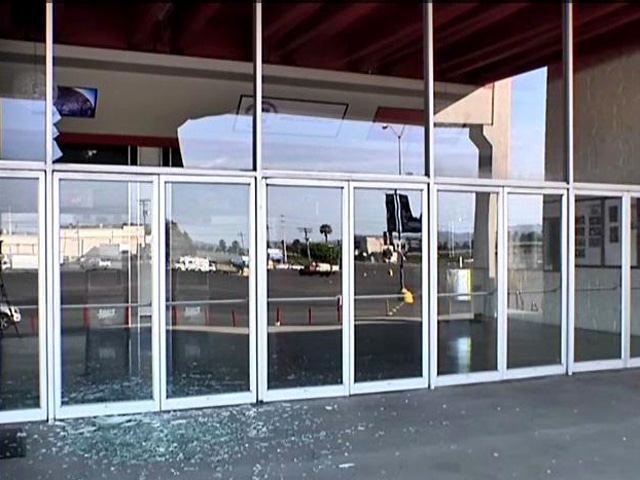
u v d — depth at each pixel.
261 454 4.97
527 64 12.00
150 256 7.22
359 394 7.02
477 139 12.55
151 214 6.74
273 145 11.82
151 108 11.31
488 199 8.68
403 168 12.45
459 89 12.49
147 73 10.99
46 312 6.06
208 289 8.38
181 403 6.42
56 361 6.05
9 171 6.02
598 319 9.77
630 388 7.27
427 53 8.13
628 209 9.17
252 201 6.97
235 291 7.91
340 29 10.93
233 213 7.49
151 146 11.45
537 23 10.17
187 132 11.59
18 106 9.21
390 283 8.46
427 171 7.88
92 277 8.16
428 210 7.67
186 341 8.36
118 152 11.26
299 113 11.87
